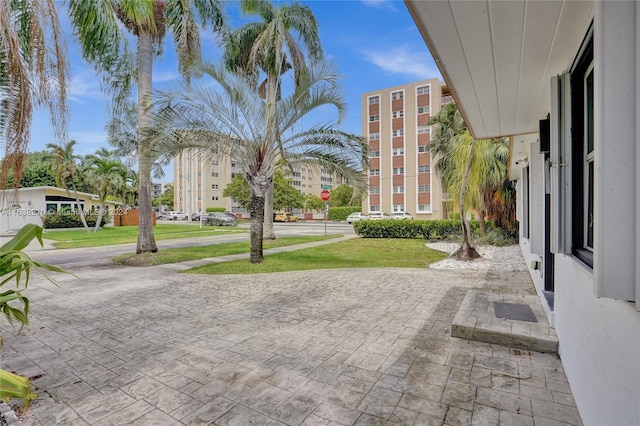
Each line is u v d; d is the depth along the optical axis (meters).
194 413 2.32
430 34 2.12
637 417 1.29
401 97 32.53
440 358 3.10
